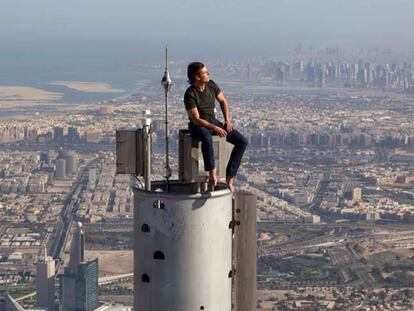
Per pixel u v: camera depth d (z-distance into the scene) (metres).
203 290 13.91
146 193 13.88
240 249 14.59
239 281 14.64
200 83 14.37
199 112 14.33
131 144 14.24
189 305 13.89
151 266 13.95
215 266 13.98
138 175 14.23
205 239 13.86
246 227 14.56
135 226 14.12
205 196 13.77
